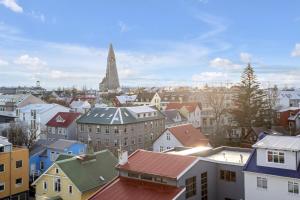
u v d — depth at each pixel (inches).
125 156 1417.3
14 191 2110.0
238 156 1595.7
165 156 1408.7
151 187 1295.5
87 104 5305.1
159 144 2827.3
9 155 2086.6
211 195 1412.4
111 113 3326.8
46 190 1785.2
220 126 3941.9
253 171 1246.3
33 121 3885.3
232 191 1401.3
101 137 3267.7
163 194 1239.5
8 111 4608.8
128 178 1382.9
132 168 1365.7
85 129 3371.1
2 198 2042.3
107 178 1809.8
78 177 1723.7
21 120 3907.5
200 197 1352.1
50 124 3622.0
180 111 4404.5
